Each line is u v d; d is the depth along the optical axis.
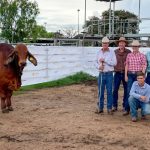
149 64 11.99
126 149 8.52
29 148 8.46
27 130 9.98
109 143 8.95
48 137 9.34
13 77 11.54
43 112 12.34
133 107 11.23
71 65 21.98
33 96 15.80
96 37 35.12
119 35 33.72
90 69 23.47
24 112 12.25
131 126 10.61
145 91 11.28
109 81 12.04
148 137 9.53
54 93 16.83
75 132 9.83
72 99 15.30
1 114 11.80
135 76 11.84
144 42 33.81
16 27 48.22
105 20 36.50
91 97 15.95
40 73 19.70
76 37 38.34
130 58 11.88
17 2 47.97
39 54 19.59
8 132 9.76
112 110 12.37
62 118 11.46
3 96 11.83
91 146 8.66
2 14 47.72
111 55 11.93
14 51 11.38
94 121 11.12
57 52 20.80
